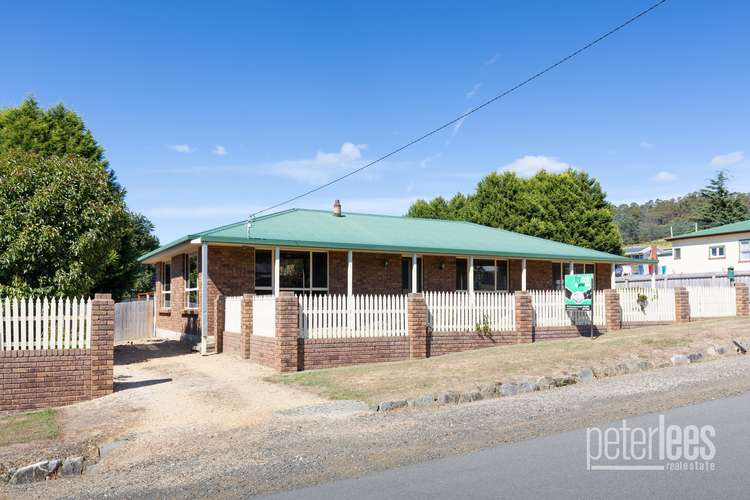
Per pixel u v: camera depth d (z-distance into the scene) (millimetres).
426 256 22016
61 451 7383
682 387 10344
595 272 26328
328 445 7449
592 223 43844
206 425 8680
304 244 17766
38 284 14102
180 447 7582
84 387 10977
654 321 20656
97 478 6539
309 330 14469
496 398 10211
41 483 6488
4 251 13773
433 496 5453
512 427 8031
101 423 8938
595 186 44812
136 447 7633
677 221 107375
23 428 8727
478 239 23422
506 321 17422
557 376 11305
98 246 14938
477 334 16875
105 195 15523
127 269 29000
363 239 19609
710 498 5188
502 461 6461
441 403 9766
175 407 9938
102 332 11133
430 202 51094
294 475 6309
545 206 43656
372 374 12203
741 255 37156
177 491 5957
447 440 7473
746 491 5324
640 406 8977
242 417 9125
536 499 5281
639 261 25016
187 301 21047
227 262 18688
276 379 12477
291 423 8695
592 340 15594
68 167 14875
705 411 8445
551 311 18422
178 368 14703
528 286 24219
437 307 16453
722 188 58219
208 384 12125
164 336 24125
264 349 14734
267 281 19375
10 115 27500
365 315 15234
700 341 14438
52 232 13836
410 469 6324
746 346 14227
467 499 5340
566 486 5594
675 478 5727
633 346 14070
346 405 9625
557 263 25234
